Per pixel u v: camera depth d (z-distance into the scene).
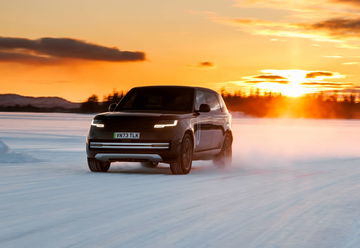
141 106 12.41
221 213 6.70
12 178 10.14
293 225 6.05
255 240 5.28
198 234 5.48
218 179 10.61
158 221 6.12
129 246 4.94
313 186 9.67
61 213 6.52
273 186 9.55
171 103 12.34
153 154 11.23
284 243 5.18
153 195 8.13
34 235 5.33
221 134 13.41
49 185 9.15
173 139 11.27
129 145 11.28
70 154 17.80
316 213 6.86
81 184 9.35
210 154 12.91
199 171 12.56
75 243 5.02
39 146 22.69
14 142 25.94
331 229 5.87
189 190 8.79
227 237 5.38
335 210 7.12
